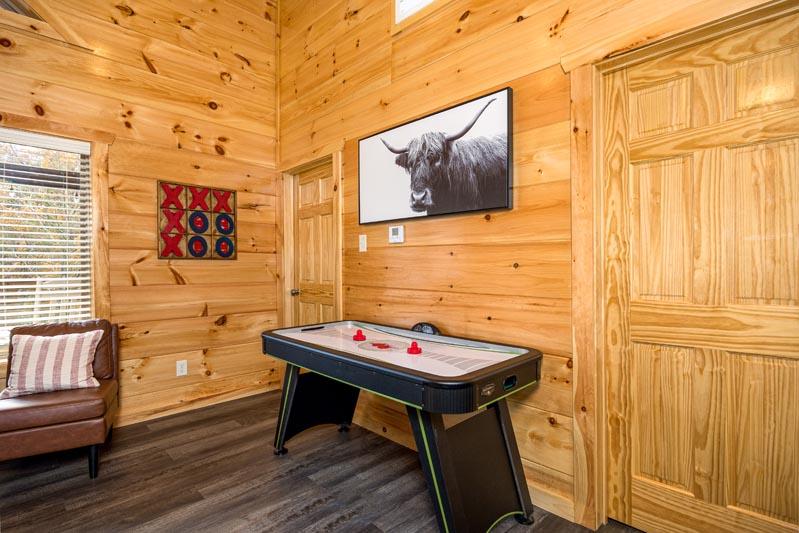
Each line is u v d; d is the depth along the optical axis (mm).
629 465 1778
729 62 1515
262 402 3422
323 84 3219
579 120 1778
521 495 1803
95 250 2811
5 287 2527
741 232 1507
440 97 2354
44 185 2666
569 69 1812
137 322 3000
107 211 2859
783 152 1422
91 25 2820
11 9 2543
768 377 1462
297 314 3783
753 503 1498
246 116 3584
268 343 2330
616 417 1804
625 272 1770
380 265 2730
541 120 1914
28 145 2588
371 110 2789
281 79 3734
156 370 3088
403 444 2594
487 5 2135
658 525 1706
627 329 1771
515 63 2016
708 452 1587
